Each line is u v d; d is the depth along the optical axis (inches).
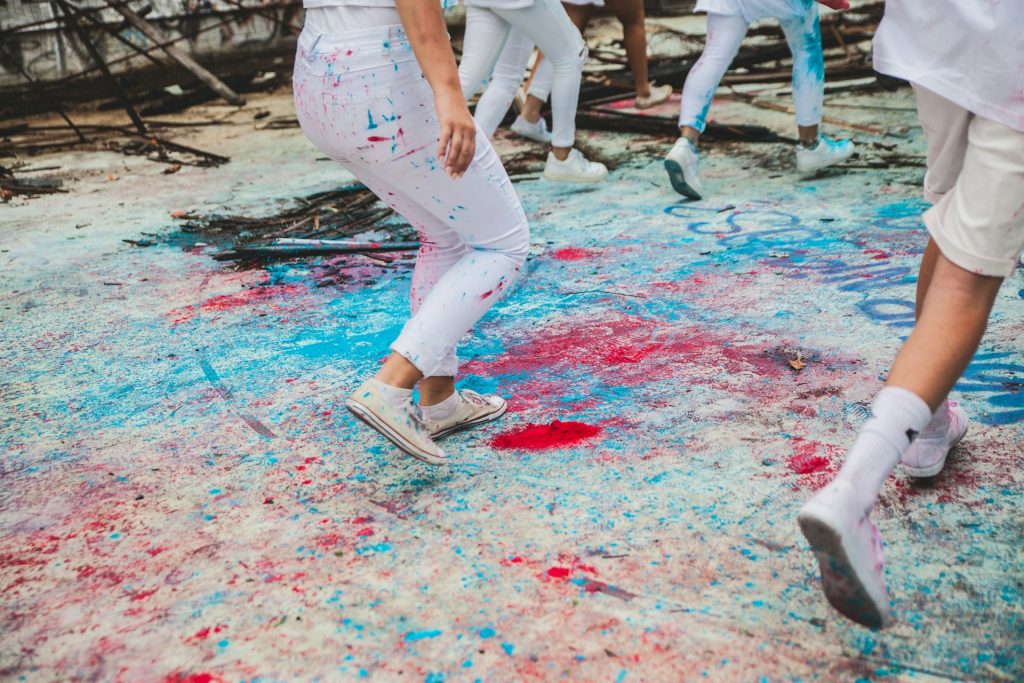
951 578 78.3
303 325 144.9
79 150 289.3
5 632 77.7
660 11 417.7
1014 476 92.1
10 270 178.5
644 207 197.2
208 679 71.2
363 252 178.7
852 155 225.0
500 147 261.3
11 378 130.6
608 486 94.6
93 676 72.2
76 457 107.2
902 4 72.5
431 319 89.3
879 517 87.0
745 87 324.5
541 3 179.9
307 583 81.9
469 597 79.0
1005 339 121.1
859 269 151.1
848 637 72.4
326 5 84.4
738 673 69.3
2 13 335.0
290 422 113.1
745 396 112.4
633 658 71.2
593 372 122.2
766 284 148.3
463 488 95.9
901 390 67.1
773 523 86.8
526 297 150.6
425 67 81.6
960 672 68.6
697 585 79.0
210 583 82.7
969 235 68.0
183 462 104.7
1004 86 65.3
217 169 257.6
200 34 360.5
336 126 86.2
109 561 86.7
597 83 319.3
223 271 173.0
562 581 80.4
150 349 138.5
